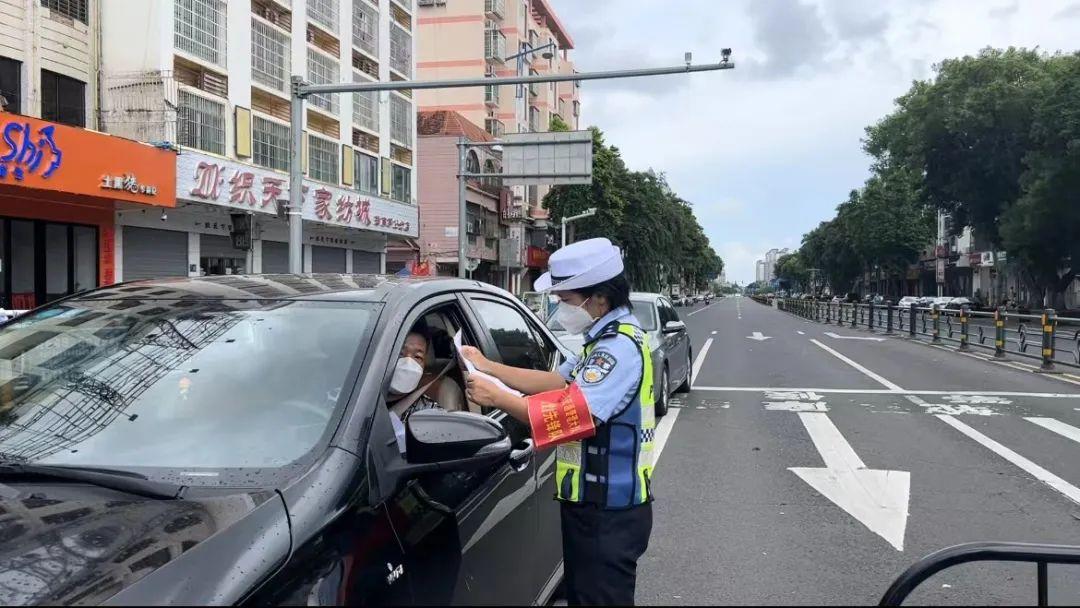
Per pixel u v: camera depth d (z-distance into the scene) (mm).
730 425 9297
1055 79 35438
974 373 14797
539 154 21875
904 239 63750
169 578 1743
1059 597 4086
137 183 17188
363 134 30391
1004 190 39969
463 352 2645
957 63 39531
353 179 28984
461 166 22031
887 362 17094
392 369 2646
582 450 2520
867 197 65875
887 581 4375
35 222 16875
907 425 9273
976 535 5172
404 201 33875
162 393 2607
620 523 2467
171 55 18969
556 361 4262
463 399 3258
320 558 1931
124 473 2258
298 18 25219
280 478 2172
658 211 49219
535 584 3100
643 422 2512
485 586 2531
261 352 2703
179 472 2256
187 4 19609
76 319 3105
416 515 2285
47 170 14922
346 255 31047
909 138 42094
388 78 32312
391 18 32969
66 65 17891
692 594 4184
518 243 46906
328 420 2383
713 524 5453
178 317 2963
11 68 16562
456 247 41562
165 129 18562
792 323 38656
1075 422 9453
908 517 5586
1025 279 44906
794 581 4375
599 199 44844
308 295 3023
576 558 2529
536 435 2338
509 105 54812
